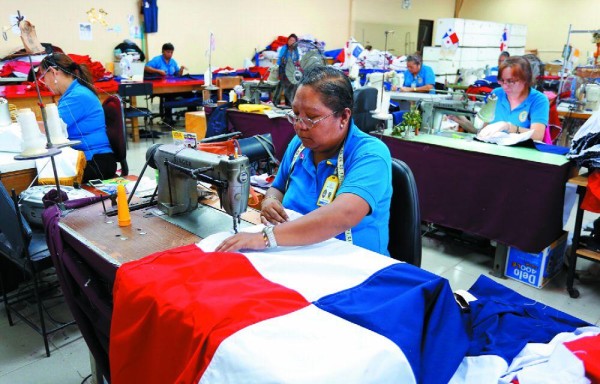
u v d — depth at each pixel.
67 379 1.89
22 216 1.96
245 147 2.02
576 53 6.98
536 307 1.26
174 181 1.54
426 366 0.95
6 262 2.37
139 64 6.99
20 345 2.10
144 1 7.38
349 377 0.78
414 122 3.16
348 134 1.46
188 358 0.93
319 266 1.14
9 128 2.50
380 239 1.49
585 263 3.00
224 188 1.37
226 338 0.86
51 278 2.62
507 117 3.22
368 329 0.91
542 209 2.51
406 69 6.37
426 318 1.02
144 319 1.05
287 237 1.23
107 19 7.13
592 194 2.36
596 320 2.38
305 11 9.72
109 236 1.40
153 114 6.89
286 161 1.74
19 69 5.63
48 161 2.29
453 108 3.20
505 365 0.98
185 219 1.53
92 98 2.86
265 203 1.51
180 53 8.09
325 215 1.25
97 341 1.55
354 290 1.04
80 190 2.12
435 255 3.11
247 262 1.14
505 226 2.69
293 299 1.00
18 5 6.20
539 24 11.89
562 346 0.97
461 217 2.89
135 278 1.10
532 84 3.24
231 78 6.12
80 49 6.94
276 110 3.85
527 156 2.59
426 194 3.05
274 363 0.80
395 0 11.37
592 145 2.40
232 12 8.58
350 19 10.60
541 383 0.90
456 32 8.10
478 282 1.43
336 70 1.40
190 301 0.99
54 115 1.71
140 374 1.09
